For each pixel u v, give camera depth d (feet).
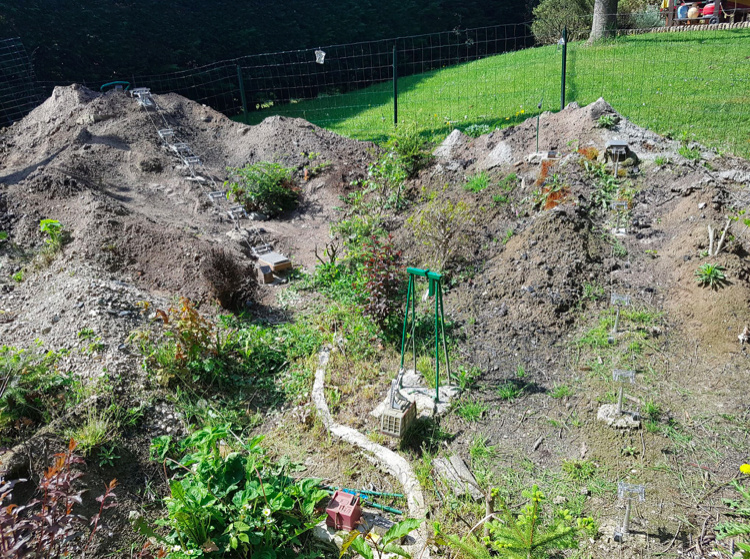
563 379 16.96
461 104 43.47
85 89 37.35
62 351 16.94
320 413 16.30
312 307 21.91
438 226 22.94
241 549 12.33
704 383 16.15
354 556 12.51
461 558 11.94
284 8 65.21
